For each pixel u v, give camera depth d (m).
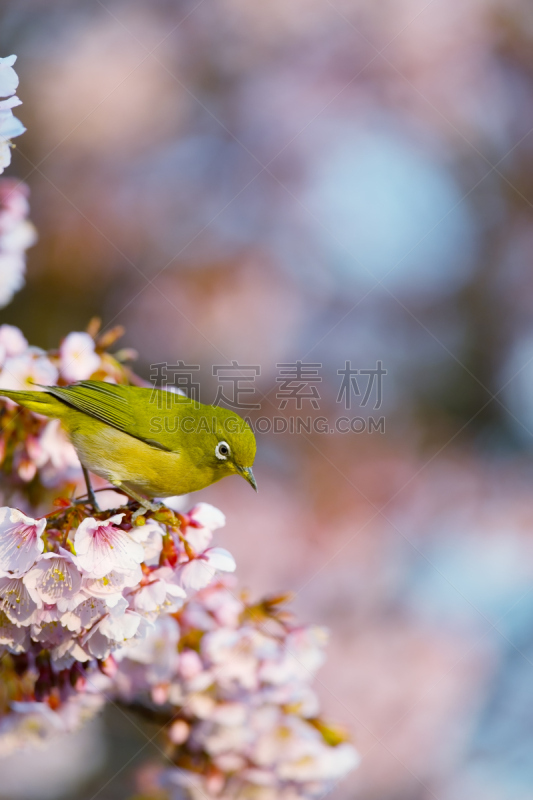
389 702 7.69
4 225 4.93
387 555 8.41
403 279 9.04
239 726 4.38
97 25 9.01
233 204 8.77
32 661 3.99
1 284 4.91
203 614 4.43
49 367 4.36
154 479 4.22
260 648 4.40
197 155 8.83
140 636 3.50
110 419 4.09
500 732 7.81
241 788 4.47
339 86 8.96
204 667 4.34
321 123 8.81
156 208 8.70
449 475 8.80
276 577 8.16
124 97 8.68
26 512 4.61
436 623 8.12
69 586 3.21
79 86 8.63
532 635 8.16
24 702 4.02
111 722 6.36
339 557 8.31
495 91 9.16
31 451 4.40
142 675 4.35
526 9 9.16
